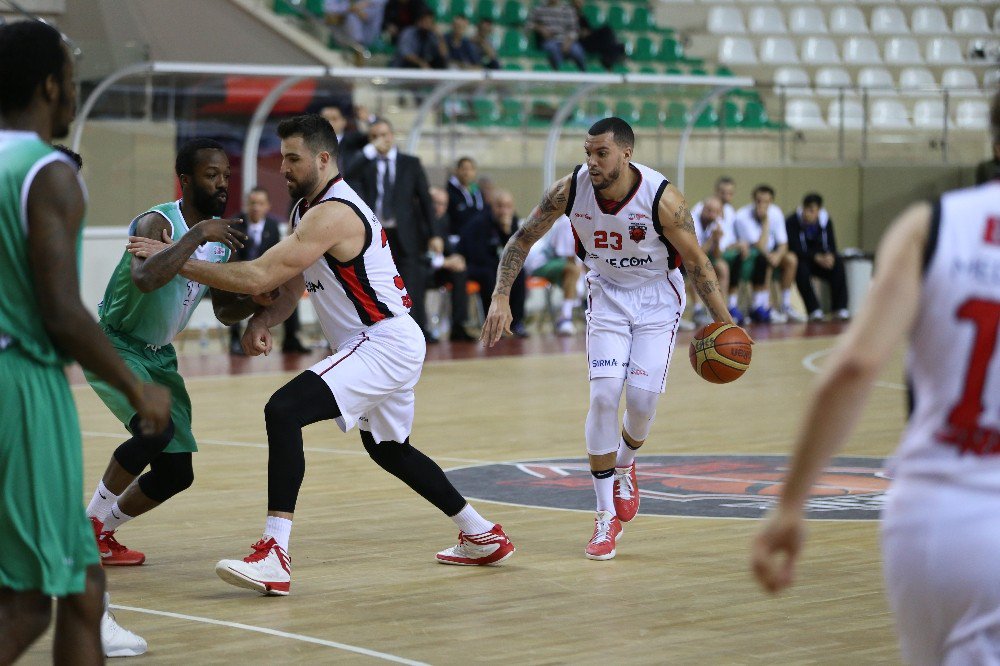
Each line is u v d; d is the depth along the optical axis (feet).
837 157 88.33
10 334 12.54
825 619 19.11
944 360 9.71
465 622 19.13
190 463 22.63
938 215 9.72
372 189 57.98
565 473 32.12
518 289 67.77
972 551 9.48
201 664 16.96
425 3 83.41
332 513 27.61
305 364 57.00
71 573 12.78
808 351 61.77
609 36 90.84
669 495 29.12
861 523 25.81
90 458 34.04
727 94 85.92
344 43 78.02
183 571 22.54
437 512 27.68
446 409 43.70
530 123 72.84
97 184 63.46
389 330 21.52
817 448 9.50
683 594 20.71
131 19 71.92
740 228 74.64
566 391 48.29
